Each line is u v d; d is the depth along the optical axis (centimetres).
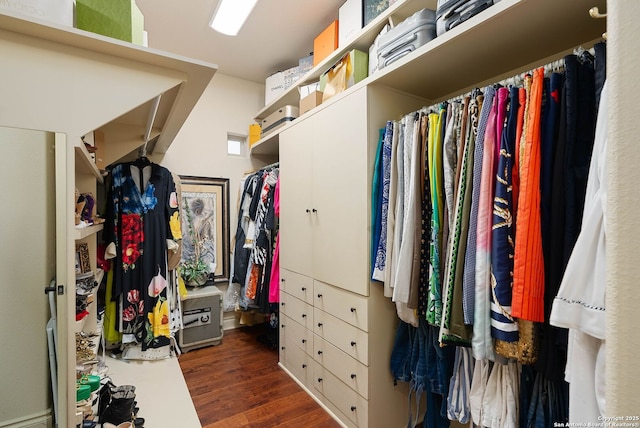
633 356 35
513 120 96
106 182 230
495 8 101
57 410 105
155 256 221
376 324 156
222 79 317
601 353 58
